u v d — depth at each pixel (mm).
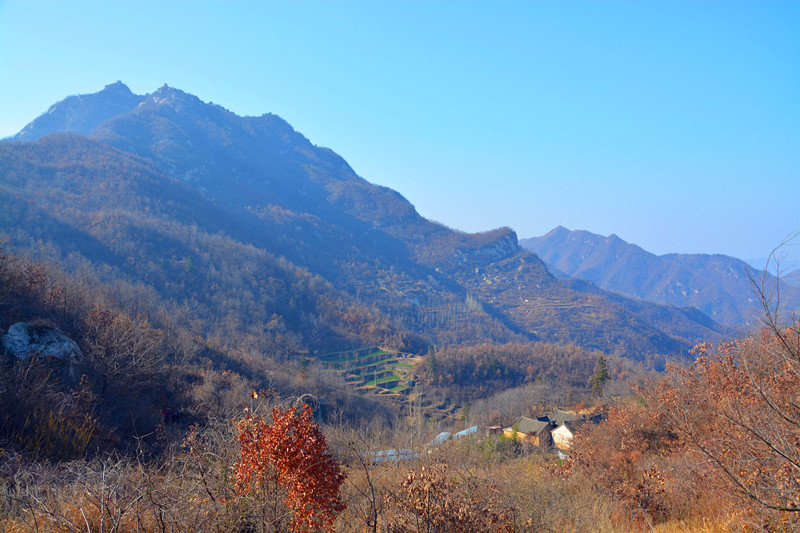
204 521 4555
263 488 4848
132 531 4504
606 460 9539
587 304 177875
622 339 143000
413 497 5250
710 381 8594
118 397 17125
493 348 91938
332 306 117938
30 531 4676
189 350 36312
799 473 4336
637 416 11141
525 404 53188
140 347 20234
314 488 4445
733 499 5680
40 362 14078
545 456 14031
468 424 43312
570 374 78062
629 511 7195
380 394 69000
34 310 19281
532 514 6121
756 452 5137
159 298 78250
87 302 26000
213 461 5395
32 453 8297
